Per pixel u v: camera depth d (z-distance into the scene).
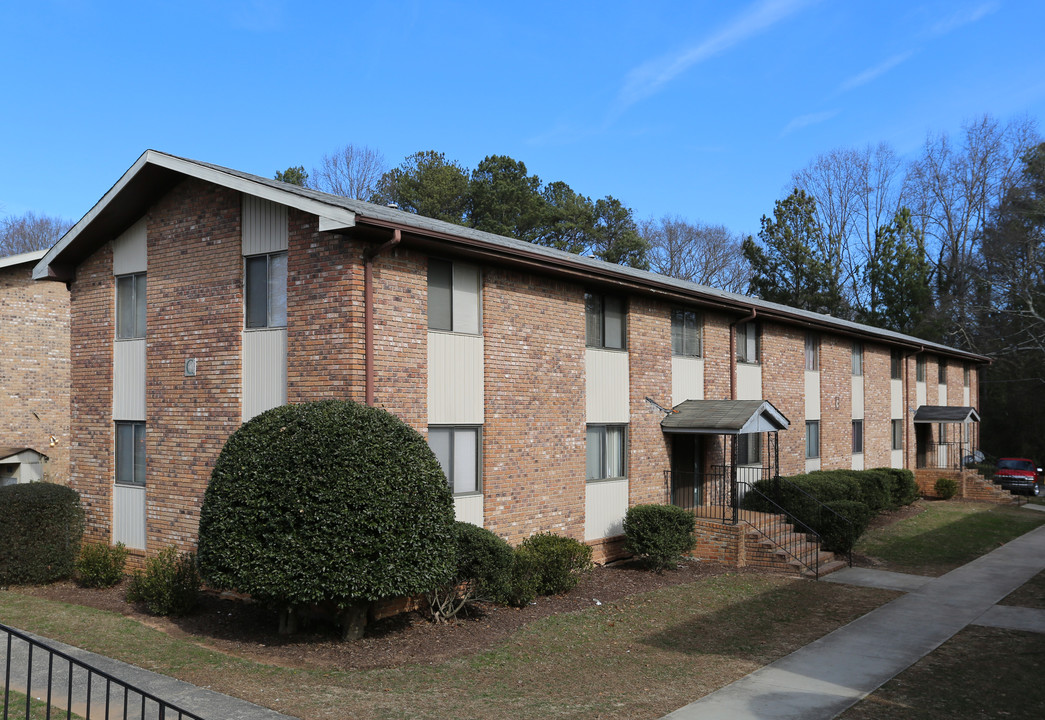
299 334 12.52
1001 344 47.09
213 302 13.74
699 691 9.23
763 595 14.62
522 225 46.09
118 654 9.75
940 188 55.22
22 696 8.16
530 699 8.70
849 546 18.34
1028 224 45.78
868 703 8.95
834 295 52.81
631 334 17.91
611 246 49.94
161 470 14.44
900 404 33.25
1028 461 36.84
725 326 21.34
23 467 20.42
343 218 11.37
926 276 52.94
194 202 14.16
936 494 31.58
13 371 20.80
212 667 9.32
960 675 10.04
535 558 13.36
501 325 14.59
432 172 45.16
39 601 12.78
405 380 12.68
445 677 9.32
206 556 10.25
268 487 9.91
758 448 22.66
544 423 15.48
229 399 13.41
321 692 8.56
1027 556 19.53
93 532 15.50
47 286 21.59
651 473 18.30
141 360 14.95
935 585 15.92
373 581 9.61
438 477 10.55
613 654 10.68
